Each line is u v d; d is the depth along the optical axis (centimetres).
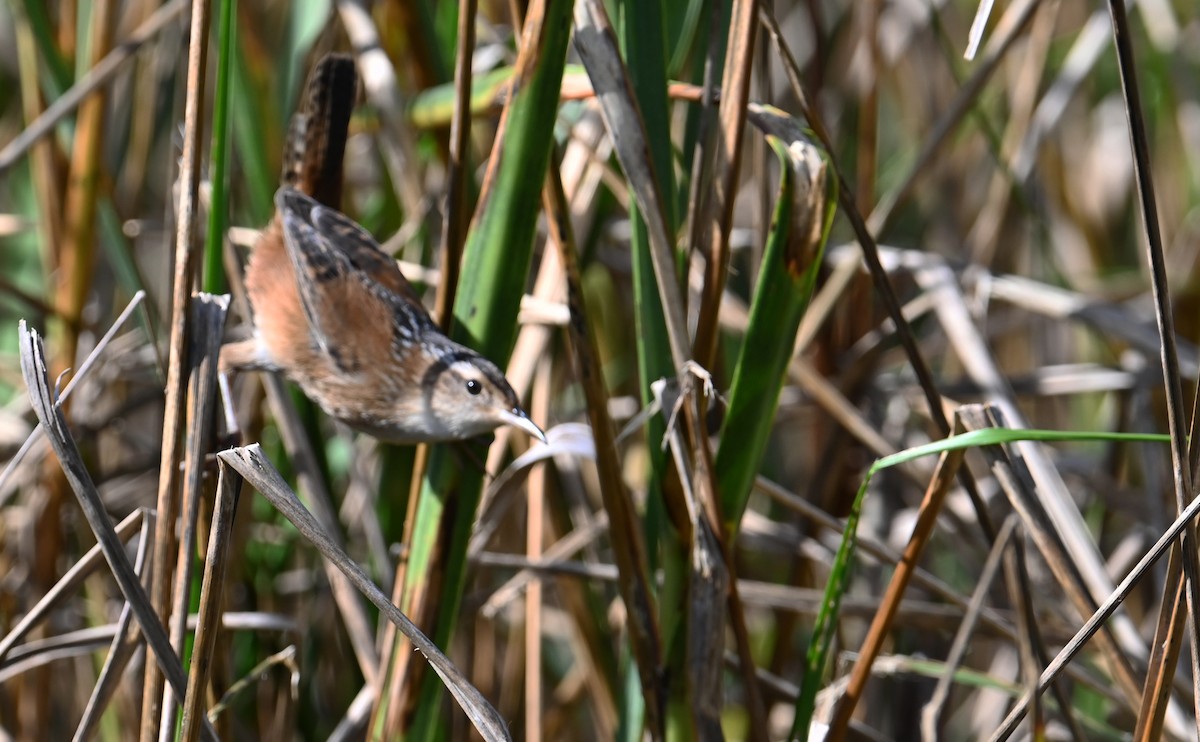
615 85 477
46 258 816
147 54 880
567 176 700
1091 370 936
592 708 922
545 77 497
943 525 880
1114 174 1171
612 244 923
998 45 788
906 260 873
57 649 616
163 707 476
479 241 537
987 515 576
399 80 820
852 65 956
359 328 609
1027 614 557
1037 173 1116
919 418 941
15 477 796
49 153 795
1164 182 1159
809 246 483
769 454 1002
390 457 686
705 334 503
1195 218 1116
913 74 1127
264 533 773
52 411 443
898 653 875
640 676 534
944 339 1061
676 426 496
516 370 715
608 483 519
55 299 795
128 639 491
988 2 404
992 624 658
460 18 501
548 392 749
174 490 482
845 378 873
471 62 509
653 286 526
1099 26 1031
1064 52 1180
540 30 490
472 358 550
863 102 891
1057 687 571
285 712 614
